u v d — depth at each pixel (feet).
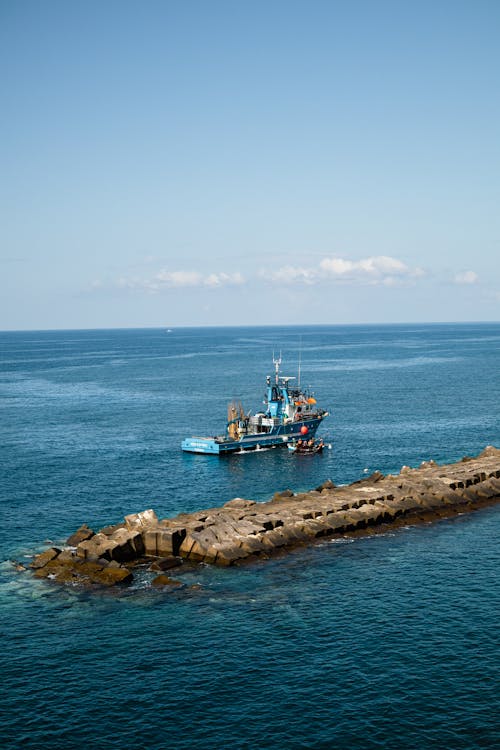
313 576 188.85
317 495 258.37
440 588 180.75
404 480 275.80
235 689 134.92
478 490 270.46
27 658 147.13
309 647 150.00
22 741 120.67
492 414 492.54
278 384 406.82
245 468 333.21
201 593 177.68
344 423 462.19
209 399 608.60
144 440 410.11
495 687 134.31
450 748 117.50
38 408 561.84
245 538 206.28
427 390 643.04
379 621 161.68
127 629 159.02
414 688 134.31
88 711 128.98
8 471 323.78
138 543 203.92
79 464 340.80
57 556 199.41
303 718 125.80
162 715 127.34
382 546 213.66
